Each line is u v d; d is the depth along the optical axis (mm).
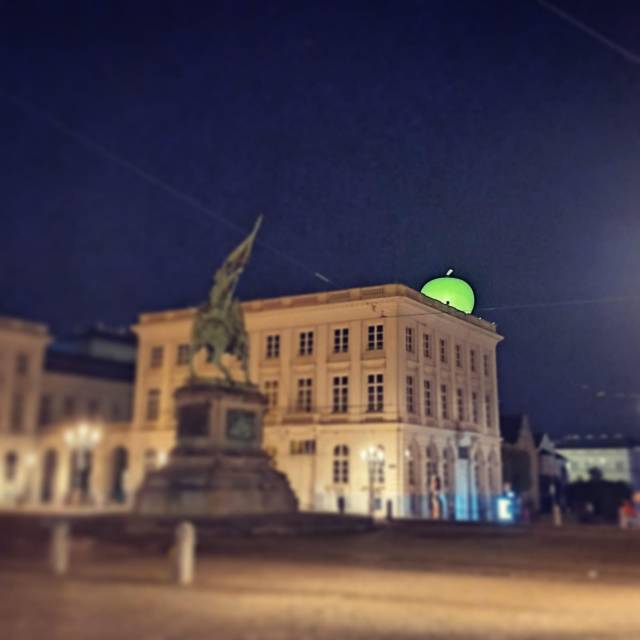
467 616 11461
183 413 26984
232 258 27500
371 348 44750
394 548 23875
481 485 43375
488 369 33781
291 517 28453
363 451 43562
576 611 12234
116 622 9625
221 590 13211
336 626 10359
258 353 50156
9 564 9828
